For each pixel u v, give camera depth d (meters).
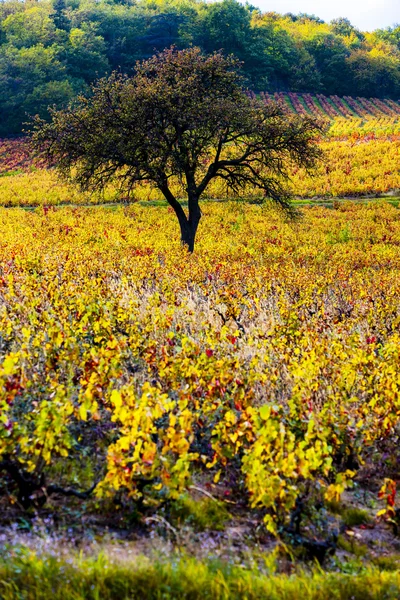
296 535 5.52
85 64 127.88
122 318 10.20
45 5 160.00
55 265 16.92
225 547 5.27
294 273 18.27
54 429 5.45
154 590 4.27
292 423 6.84
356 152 59.91
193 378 7.60
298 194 47.66
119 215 40.25
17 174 66.69
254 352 9.66
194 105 25.64
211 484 6.40
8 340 9.20
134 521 5.52
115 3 181.62
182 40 144.00
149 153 25.80
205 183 27.69
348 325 12.13
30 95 100.19
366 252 31.09
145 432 5.48
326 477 6.77
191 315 11.20
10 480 5.77
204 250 27.39
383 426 7.38
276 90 149.38
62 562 4.42
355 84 155.62
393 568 5.30
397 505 6.59
